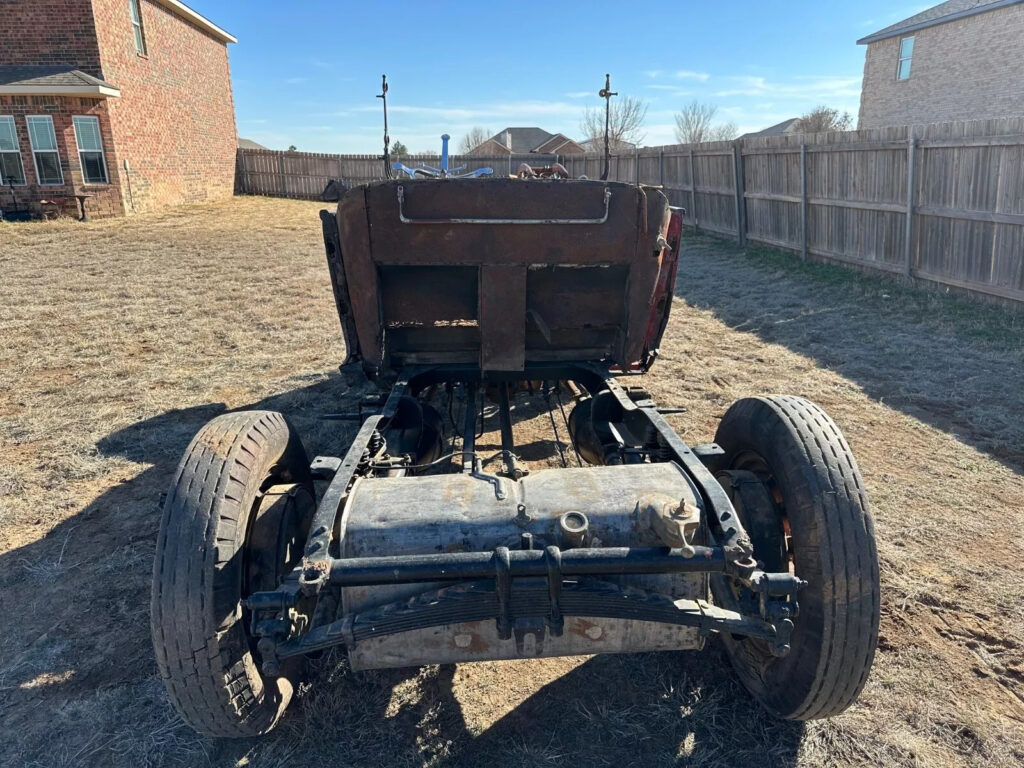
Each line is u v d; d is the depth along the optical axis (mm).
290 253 14406
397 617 2189
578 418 4035
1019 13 23094
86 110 18062
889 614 3295
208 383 6723
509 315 3523
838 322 8461
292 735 2666
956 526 4004
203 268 12695
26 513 4301
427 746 2609
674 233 4211
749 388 6375
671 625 2410
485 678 2957
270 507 2652
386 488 2492
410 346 3982
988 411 5582
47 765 2533
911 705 2770
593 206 3283
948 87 26109
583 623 2383
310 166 27828
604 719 2729
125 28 19125
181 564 2209
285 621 2168
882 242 10352
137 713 2762
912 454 4926
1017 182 7965
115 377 6906
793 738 2629
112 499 4488
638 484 2496
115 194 19016
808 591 2348
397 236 3299
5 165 17969
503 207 3236
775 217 13281
